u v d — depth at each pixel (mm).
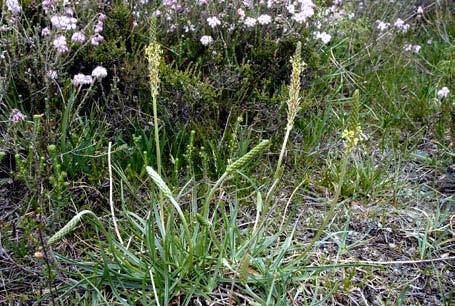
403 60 4699
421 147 3654
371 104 4113
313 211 2932
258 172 3193
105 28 3477
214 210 2602
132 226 2516
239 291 2309
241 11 3699
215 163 2996
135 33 3496
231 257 2375
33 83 2955
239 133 3262
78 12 3438
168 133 3178
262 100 3375
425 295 2453
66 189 2611
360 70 4418
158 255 2420
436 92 4141
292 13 3883
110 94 3129
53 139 2758
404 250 2711
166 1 3545
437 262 2643
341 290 2404
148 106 3232
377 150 3574
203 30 3605
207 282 2309
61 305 2160
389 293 2436
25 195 2580
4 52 2895
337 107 4020
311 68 3793
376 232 2822
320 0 4516
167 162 3092
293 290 2363
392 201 3092
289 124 2146
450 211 3031
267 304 2131
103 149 2992
